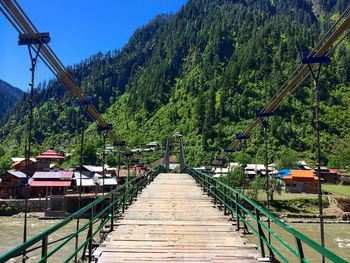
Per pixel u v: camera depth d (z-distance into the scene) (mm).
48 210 42062
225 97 149500
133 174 60250
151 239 7250
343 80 161000
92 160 89312
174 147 67375
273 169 79688
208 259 5816
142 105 191750
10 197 47031
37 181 47062
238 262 5652
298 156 110625
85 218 40844
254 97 149750
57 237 28969
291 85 12305
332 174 74875
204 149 116438
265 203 50750
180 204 12312
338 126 130375
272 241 27938
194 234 7734
